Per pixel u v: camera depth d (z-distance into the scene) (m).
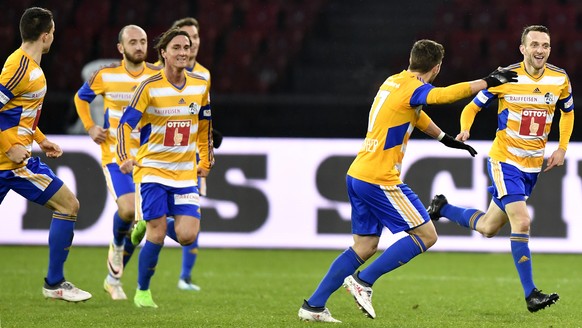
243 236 44.22
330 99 46.59
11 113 23.50
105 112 29.84
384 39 60.53
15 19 59.50
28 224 44.06
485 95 26.02
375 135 23.05
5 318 24.41
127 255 29.45
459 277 36.69
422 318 25.33
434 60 23.00
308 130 46.88
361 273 23.41
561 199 43.03
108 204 44.09
